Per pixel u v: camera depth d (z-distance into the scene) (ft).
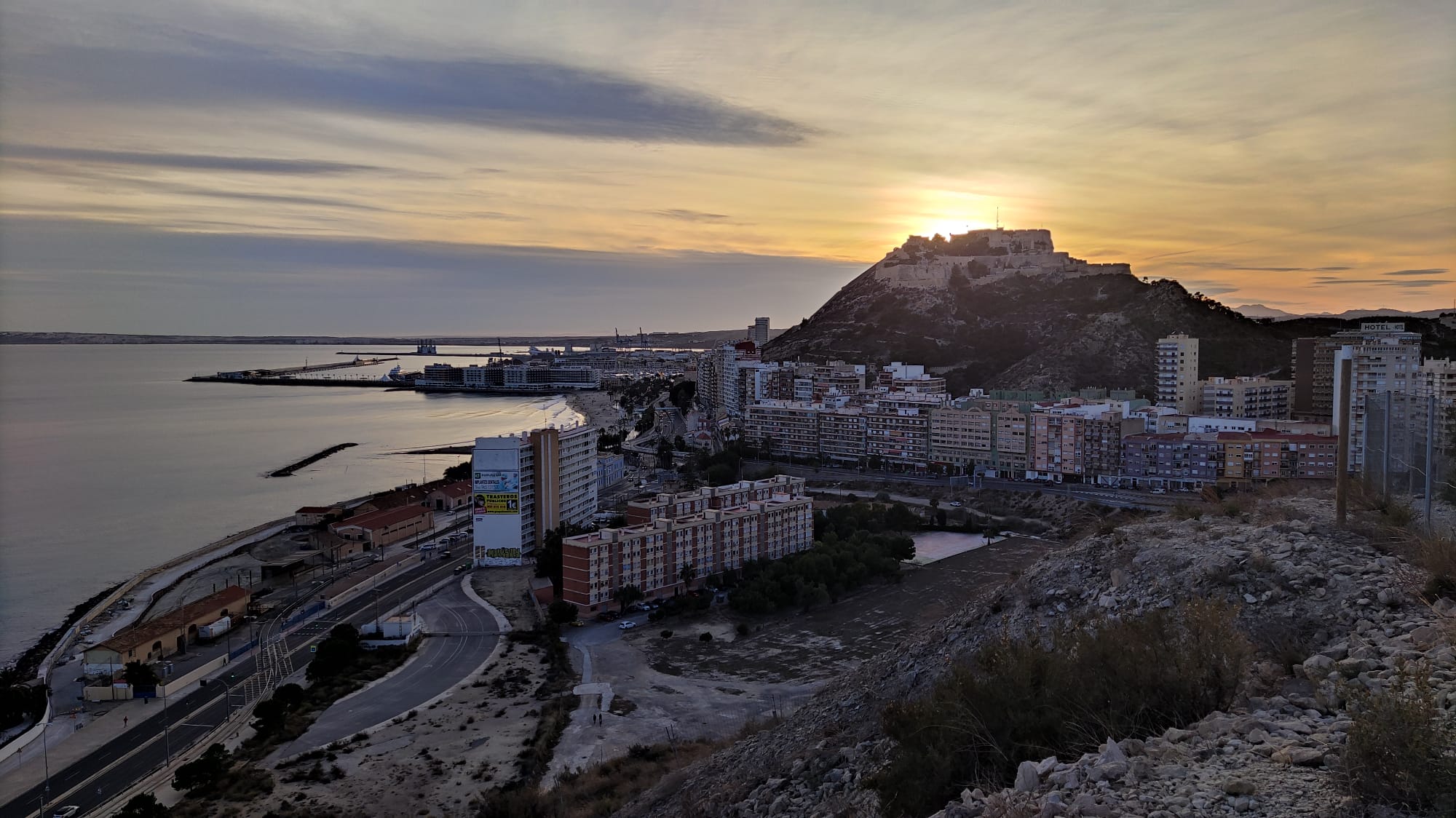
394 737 324.60
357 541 655.76
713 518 541.34
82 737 347.36
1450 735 63.21
